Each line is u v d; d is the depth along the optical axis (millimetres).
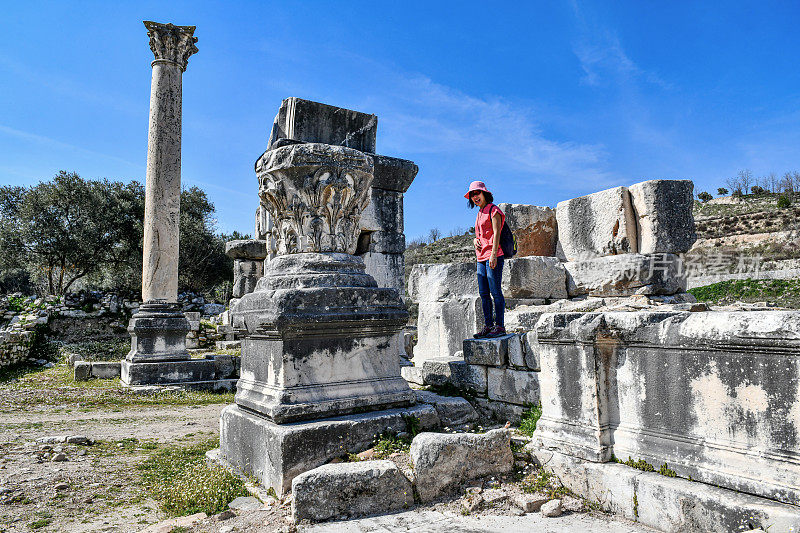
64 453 4934
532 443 3697
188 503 3408
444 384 5477
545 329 3607
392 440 3803
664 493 2771
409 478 3240
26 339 14078
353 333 4031
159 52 10789
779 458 2484
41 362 13828
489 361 4848
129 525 3189
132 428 6449
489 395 4898
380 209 8156
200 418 7176
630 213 7234
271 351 3893
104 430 6312
